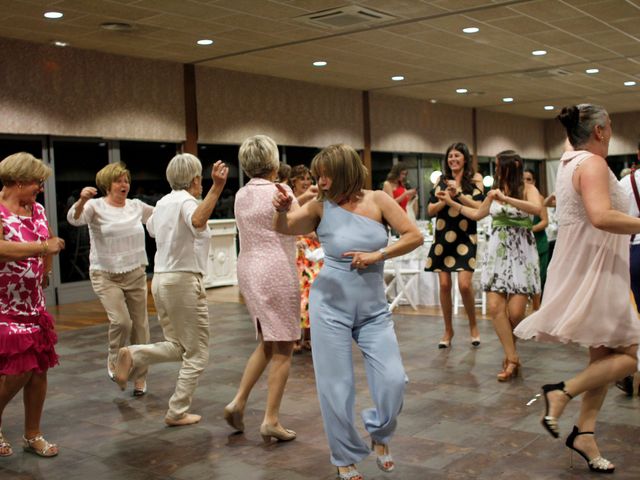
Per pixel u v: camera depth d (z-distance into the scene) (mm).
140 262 4672
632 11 8742
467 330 6605
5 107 9250
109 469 3340
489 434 3641
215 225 11008
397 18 8789
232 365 5461
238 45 10133
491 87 15000
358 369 5152
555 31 9781
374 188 16016
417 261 8328
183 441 3695
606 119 2934
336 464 2979
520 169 4820
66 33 9047
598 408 3100
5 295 3311
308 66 11992
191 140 11648
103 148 10773
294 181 5500
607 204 2770
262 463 3336
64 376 5293
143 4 7762
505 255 4770
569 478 3020
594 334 2904
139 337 4727
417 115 16781
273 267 3523
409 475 3119
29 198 3436
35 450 3578
